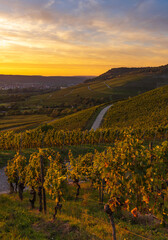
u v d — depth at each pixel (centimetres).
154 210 671
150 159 705
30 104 18588
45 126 4488
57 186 894
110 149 740
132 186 642
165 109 6097
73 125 6806
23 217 906
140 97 8381
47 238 722
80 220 891
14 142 3369
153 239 691
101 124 6431
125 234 733
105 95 19212
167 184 698
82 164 1455
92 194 1366
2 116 12912
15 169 1370
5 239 696
